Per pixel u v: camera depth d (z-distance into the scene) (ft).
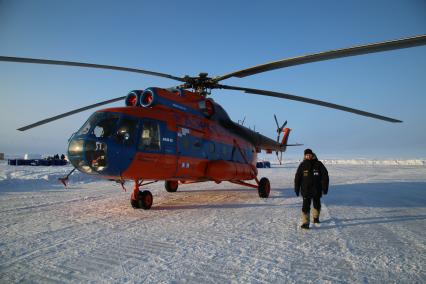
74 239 16.06
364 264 12.57
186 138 26.96
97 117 23.07
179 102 27.63
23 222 20.11
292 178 66.13
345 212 24.38
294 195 36.01
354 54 19.67
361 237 16.81
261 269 11.92
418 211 25.07
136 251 14.07
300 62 22.02
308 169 19.15
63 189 40.42
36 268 11.96
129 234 17.13
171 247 14.71
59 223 19.85
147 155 23.15
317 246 15.03
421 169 115.85
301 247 14.87
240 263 12.57
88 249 14.35
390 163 211.82
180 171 26.21
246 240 16.03
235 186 46.83
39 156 161.68
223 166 29.32
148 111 24.38
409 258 13.35
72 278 10.98
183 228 18.63
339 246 15.07
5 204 27.17
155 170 24.04
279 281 10.80
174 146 25.46
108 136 21.75
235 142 34.50
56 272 11.54
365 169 120.57
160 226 19.15
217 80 28.55
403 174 81.15
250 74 26.09
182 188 43.80
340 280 10.94
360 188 44.27
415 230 18.56
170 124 25.52
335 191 40.19
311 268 12.08
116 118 22.67
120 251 14.07
